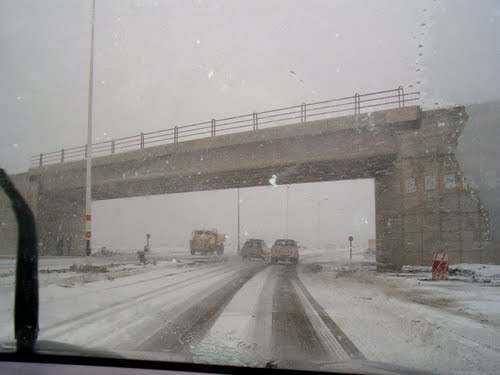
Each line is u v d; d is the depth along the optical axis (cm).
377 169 2639
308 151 2572
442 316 901
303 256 4266
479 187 2116
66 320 782
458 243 2144
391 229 2386
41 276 1584
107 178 3369
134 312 893
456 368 522
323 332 731
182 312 914
